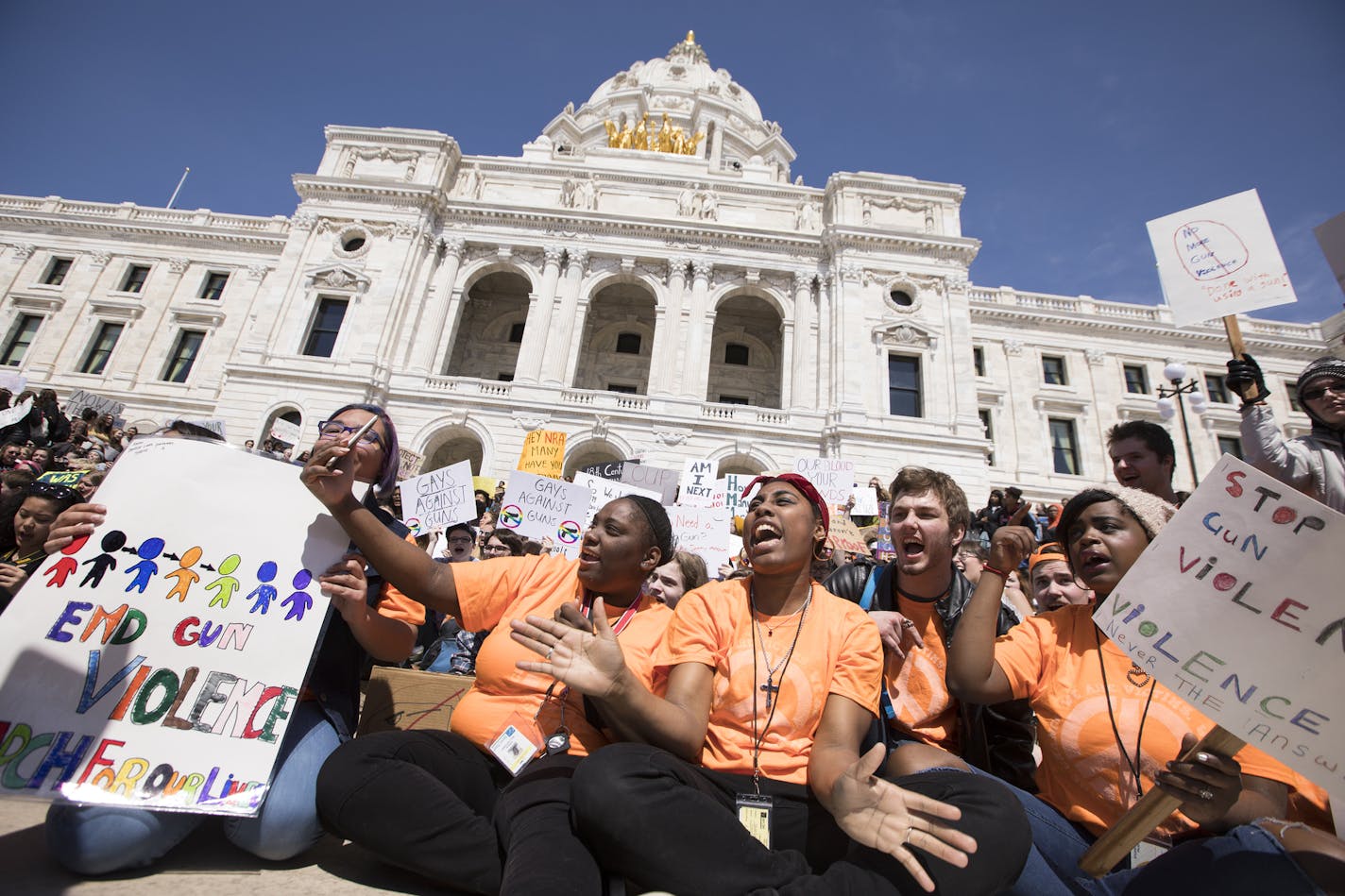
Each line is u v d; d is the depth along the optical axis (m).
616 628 3.95
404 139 30.81
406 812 2.96
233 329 35.44
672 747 3.06
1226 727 2.57
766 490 3.91
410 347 27.62
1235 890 2.41
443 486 10.29
